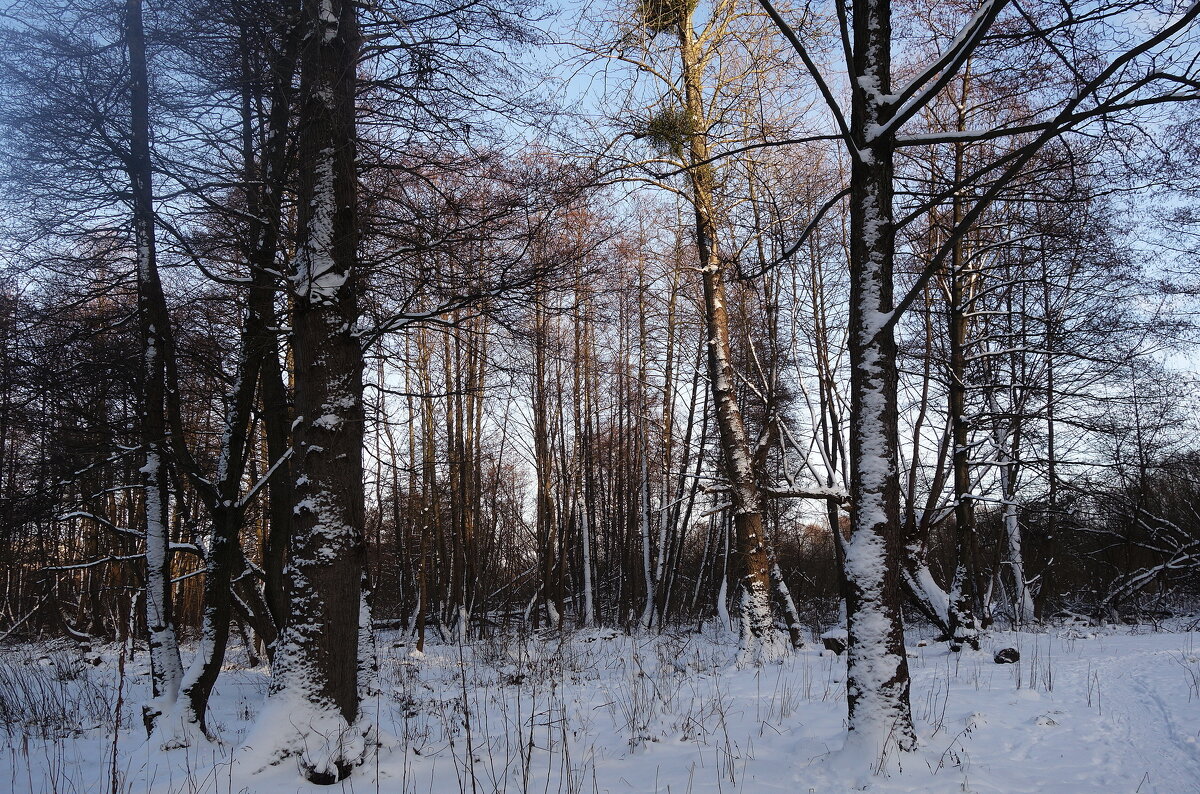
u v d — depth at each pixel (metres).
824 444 16.16
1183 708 7.02
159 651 7.88
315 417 6.93
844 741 6.02
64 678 12.10
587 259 8.52
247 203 8.37
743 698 8.88
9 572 20.33
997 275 14.50
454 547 22.25
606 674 12.75
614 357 25.62
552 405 26.42
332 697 6.46
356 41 7.54
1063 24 6.15
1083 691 8.27
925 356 14.04
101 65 7.89
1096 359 13.91
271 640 10.84
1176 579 20.59
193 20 7.55
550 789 5.59
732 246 14.17
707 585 30.83
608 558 30.86
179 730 7.59
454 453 22.48
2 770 6.90
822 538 40.53
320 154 7.26
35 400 8.72
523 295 7.92
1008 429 16.31
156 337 8.37
